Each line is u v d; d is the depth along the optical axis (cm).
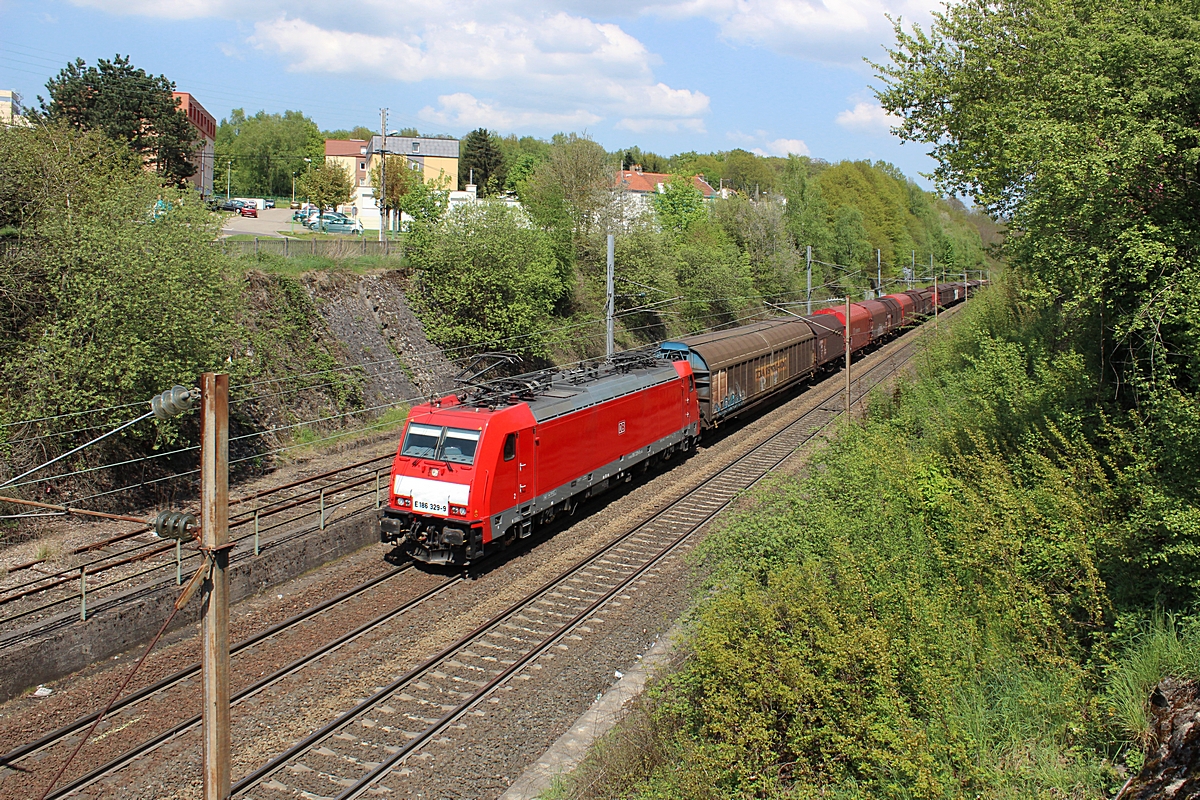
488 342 3033
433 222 3148
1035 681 929
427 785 962
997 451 1334
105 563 1479
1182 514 924
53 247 1791
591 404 1948
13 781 945
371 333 2773
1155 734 771
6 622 1223
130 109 3800
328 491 1936
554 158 4538
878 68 2162
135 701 1130
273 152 10100
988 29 1953
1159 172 1158
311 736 1035
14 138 1900
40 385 1678
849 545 1152
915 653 927
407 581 1577
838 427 1912
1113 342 1315
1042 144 1282
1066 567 1063
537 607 1459
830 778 871
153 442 1842
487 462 1573
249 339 2286
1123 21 1275
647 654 1255
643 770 924
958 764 823
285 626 1360
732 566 1192
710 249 4950
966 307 3003
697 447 2727
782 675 916
